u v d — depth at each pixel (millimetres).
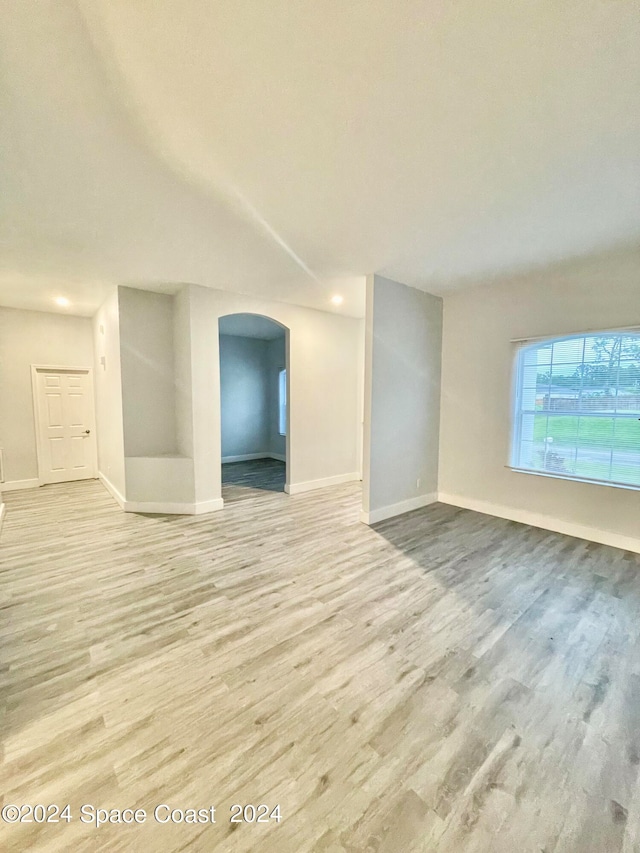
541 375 3992
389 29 1234
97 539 3684
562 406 3848
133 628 2273
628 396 3428
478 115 1631
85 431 6191
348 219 2609
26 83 1437
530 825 1239
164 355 4750
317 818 1258
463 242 3027
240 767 1427
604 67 1375
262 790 1347
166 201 2363
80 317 6027
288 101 1543
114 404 4895
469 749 1506
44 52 1306
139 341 4562
